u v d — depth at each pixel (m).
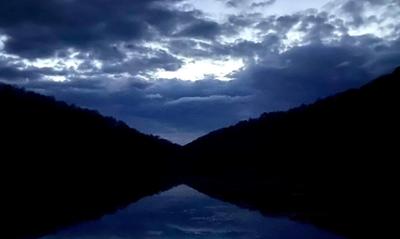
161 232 30.41
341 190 55.78
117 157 119.31
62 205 45.38
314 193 55.56
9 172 66.81
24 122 99.88
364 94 120.62
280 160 114.44
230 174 113.88
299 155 109.12
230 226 33.03
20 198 47.59
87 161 99.75
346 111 119.06
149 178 100.88
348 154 89.19
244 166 126.38
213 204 49.47
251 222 34.78
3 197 46.78
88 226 32.03
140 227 32.50
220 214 40.84
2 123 93.06
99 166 100.00
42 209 40.91
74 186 66.62
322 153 100.44
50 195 52.72
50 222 33.31
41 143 92.44
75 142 106.94
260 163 122.38
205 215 40.22
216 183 86.81
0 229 29.33
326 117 123.94
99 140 117.50
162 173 124.00
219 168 136.00
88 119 127.56
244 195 59.12
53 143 95.88
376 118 102.44
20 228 30.03
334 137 106.38
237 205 47.91
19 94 116.00
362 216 34.16
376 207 38.38
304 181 74.00
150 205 49.19
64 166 85.56
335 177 72.81
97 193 61.16
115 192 65.19
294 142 122.75
